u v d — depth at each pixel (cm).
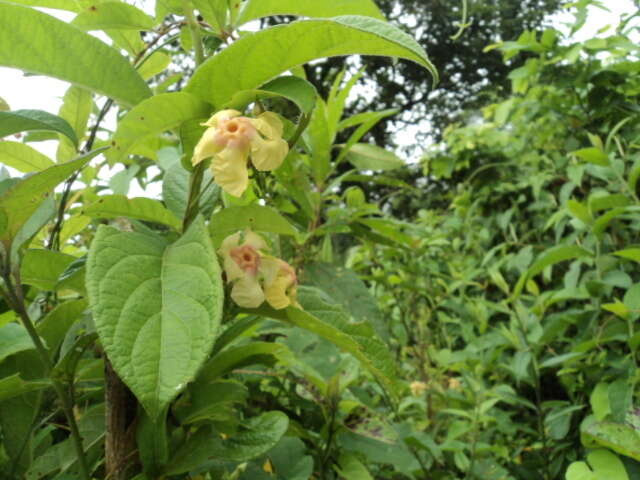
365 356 29
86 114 41
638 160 77
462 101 428
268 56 28
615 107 96
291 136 31
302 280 65
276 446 48
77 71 30
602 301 81
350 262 106
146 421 32
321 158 69
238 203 43
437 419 86
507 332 81
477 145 129
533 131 115
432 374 97
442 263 123
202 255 24
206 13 34
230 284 30
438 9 397
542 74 104
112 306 22
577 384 76
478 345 88
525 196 118
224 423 38
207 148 27
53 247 42
